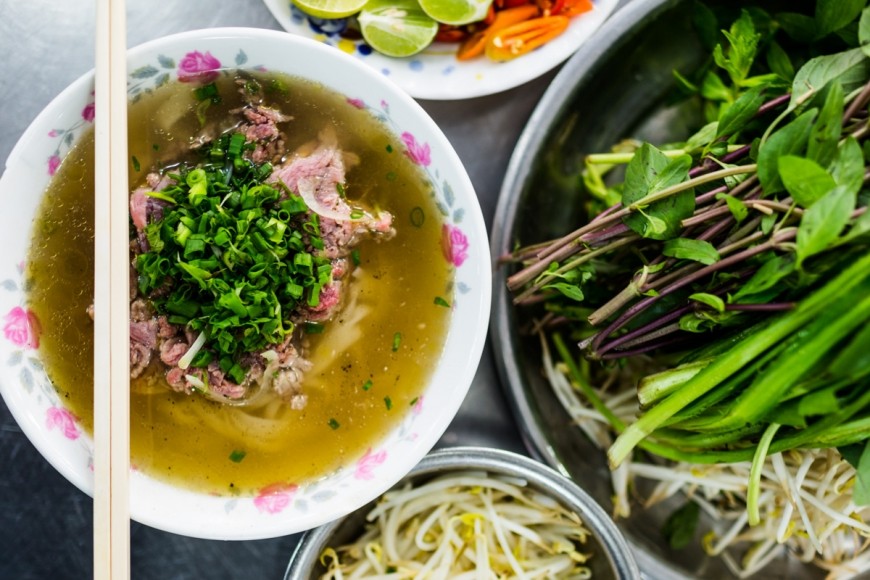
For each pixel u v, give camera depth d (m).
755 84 0.49
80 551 0.51
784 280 0.43
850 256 0.42
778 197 0.44
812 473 0.53
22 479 0.51
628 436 0.47
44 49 0.50
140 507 0.45
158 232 0.44
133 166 0.46
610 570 0.51
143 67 0.44
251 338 0.45
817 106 0.44
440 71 0.52
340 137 0.47
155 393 0.46
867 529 0.50
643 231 0.45
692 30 0.52
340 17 0.51
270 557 0.52
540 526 0.54
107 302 0.42
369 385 0.47
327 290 0.46
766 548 0.54
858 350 0.42
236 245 0.44
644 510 0.55
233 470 0.46
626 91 0.54
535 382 0.53
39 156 0.44
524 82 0.51
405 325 0.48
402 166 0.47
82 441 0.45
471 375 0.45
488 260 0.46
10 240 0.44
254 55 0.45
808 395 0.43
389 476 0.45
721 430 0.47
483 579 0.52
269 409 0.47
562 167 0.53
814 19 0.49
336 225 0.46
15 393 0.44
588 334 0.53
